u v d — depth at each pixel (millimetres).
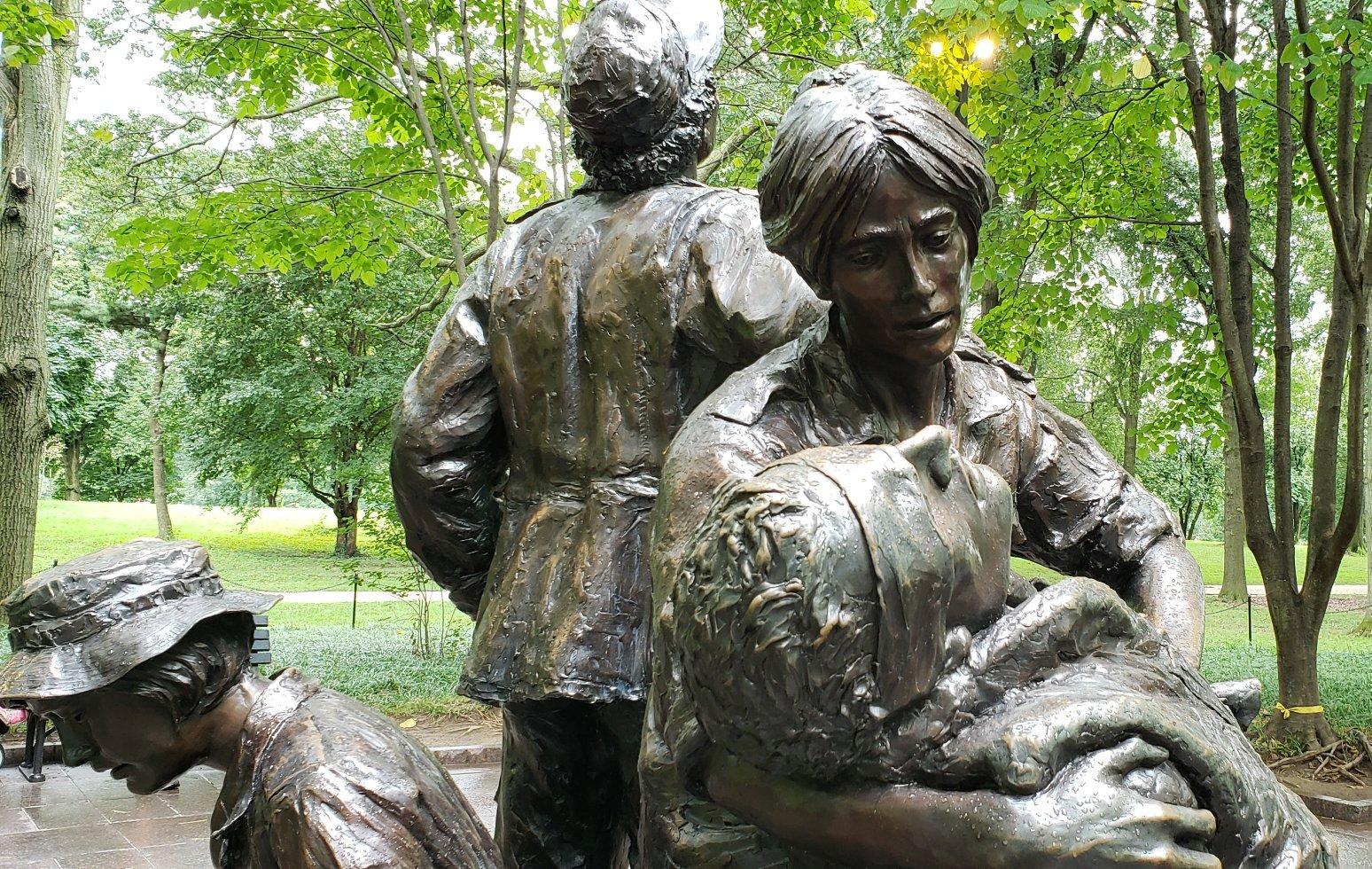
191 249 8594
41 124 10367
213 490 33469
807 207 1288
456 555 2326
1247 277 7520
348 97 8547
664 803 1295
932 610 1001
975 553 1080
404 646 10750
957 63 6508
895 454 1043
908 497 1020
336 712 2064
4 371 10086
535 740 2299
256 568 21656
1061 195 9242
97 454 37812
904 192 1260
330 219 8656
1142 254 11016
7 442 10117
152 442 26609
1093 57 9523
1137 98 7883
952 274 1314
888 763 1010
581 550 2068
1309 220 13617
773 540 951
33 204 10258
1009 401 1656
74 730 2104
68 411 26109
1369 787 6516
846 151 1256
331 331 19266
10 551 10102
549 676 2004
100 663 1982
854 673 963
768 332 1992
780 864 1191
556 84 6781
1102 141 8375
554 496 2150
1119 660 1131
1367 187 7414
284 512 35781
